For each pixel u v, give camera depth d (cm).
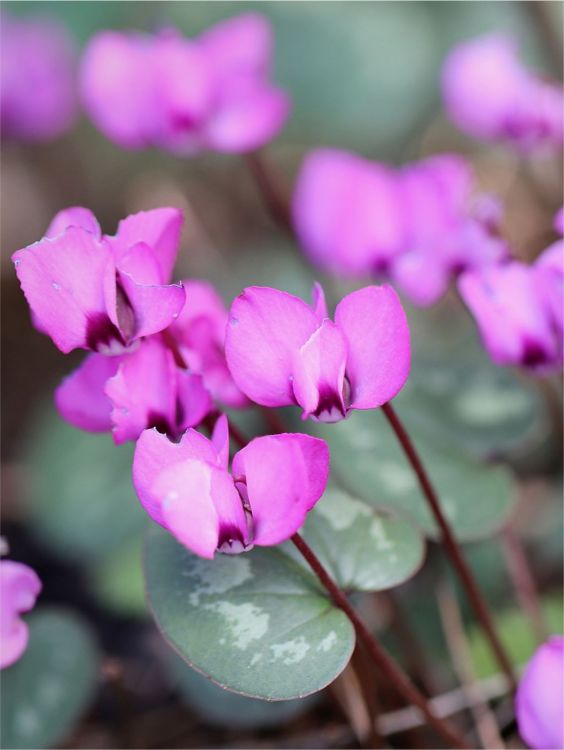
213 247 70
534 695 32
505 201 69
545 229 66
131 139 46
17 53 67
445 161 41
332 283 54
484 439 41
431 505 35
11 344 70
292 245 53
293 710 42
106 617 51
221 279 62
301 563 34
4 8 71
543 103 44
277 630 32
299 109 71
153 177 76
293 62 71
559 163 64
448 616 43
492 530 38
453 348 56
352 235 41
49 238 31
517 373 43
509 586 46
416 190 40
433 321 60
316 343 30
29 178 78
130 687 47
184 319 34
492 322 35
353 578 34
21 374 69
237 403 35
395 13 73
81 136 76
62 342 32
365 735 40
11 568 33
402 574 34
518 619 43
